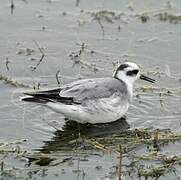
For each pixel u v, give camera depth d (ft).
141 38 68.18
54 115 55.42
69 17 71.61
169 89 59.72
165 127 53.83
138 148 51.03
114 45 66.90
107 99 53.83
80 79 59.52
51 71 62.03
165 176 47.29
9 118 54.13
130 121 54.95
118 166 48.11
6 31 68.39
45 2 74.54
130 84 55.98
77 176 46.78
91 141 51.39
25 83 59.62
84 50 65.67
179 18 71.46
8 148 49.83
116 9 73.46
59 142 51.49
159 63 63.93
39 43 66.64
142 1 74.54
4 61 63.10
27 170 47.21
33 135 52.11
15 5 73.41
